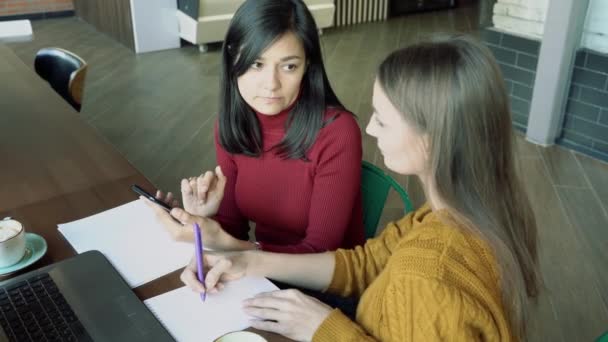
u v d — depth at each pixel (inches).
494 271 34.9
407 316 34.3
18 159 67.1
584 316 87.2
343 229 56.7
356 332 38.5
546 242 104.9
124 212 55.1
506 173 36.2
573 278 95.6
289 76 52.0
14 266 46.2
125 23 229.5
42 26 264.8
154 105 172.9
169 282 45.3
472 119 33.5
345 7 277.7
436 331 33.4
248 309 41.4
